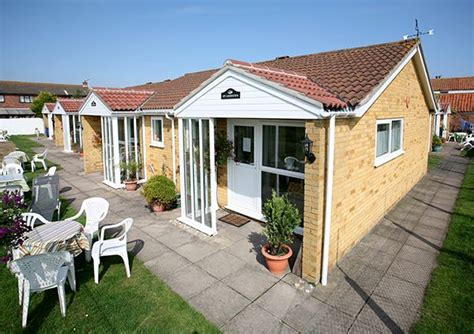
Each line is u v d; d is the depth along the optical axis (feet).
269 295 15.65
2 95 172.04
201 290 16.07
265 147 24.43
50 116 102.37
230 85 19.57
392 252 20.21
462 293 15.66
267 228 17.37
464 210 27.73
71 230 17.01
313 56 34.14
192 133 23.80
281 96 16.47
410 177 33.96
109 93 38.68
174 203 29.53
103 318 13.98
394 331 13.23
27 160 53.11
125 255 17.26
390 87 24.07
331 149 15.65
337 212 17.92
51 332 13.16
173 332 13.12
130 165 36.73
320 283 16.81
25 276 13.26
